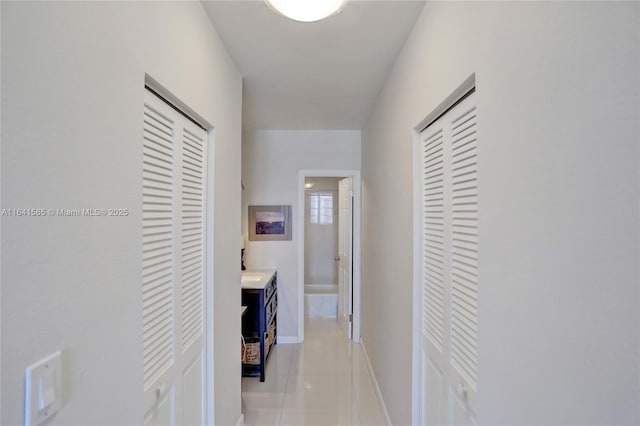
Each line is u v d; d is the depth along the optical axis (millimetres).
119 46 884
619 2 522
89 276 770
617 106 525
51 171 659
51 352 656
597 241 564
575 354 616
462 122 1240
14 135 582
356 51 1924
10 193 576
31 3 614
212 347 1711
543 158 710
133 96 952
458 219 1290
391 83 2176
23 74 598
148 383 1122
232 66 2020
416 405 1719
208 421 1705
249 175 3881
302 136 3873
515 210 821
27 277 605
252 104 2895
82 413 744
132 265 955
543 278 712
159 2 1107
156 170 1191
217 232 1774
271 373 3123
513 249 831
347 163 3863
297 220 3889
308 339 4012
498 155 902
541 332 718
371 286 3045
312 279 6117
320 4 1310
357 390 2818
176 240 1351
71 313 711
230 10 1519
